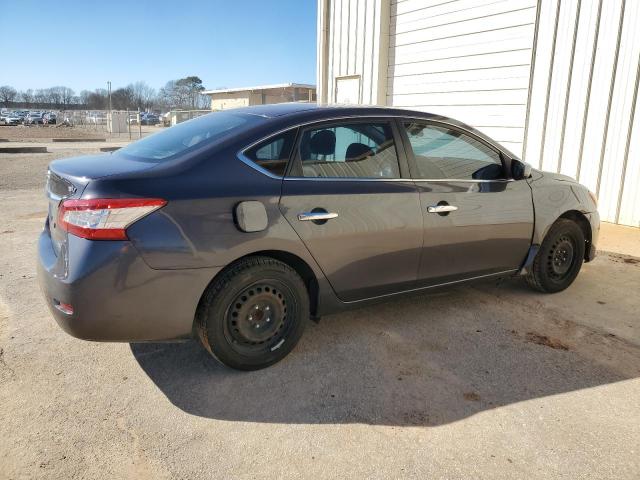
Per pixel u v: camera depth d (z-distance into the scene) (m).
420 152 3.67
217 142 3.03
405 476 2.32
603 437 2.59
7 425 2.64
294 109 3.42
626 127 6.67
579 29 7.03
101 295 2.62
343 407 2.84
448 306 4.28
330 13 11.88
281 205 3.04
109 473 2.32
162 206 2.70
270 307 3.15
